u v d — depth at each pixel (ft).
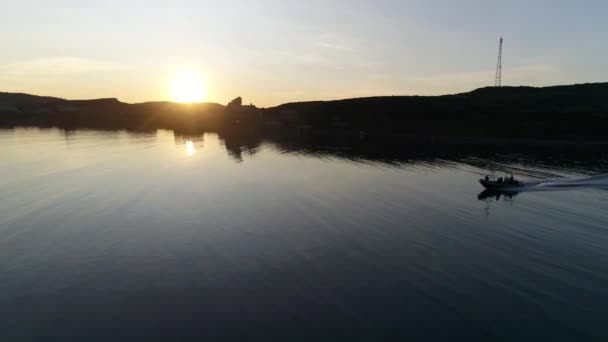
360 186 142.61
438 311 54.08
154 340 46.98
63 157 203.10
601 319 52.70
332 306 54.95
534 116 402.52
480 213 106.63
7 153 215.92
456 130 411.75
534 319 52.49
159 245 77.46
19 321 51.11
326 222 94.68
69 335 48.11
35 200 111.24
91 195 117.91
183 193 122.72
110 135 358.84
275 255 73.15
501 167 198.49
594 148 293.64
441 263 70.95
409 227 92.38
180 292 58.70
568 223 97.66
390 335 48.21
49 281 62.13
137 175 153.38
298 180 150.82
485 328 50.14
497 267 69.56
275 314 52.70
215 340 46.91
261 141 335.67
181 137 356.59
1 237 81.30
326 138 383.86
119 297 57.26
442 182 154.81
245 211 102.94
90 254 72.79
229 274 64.90
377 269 67.72
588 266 70.54
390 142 346.54
